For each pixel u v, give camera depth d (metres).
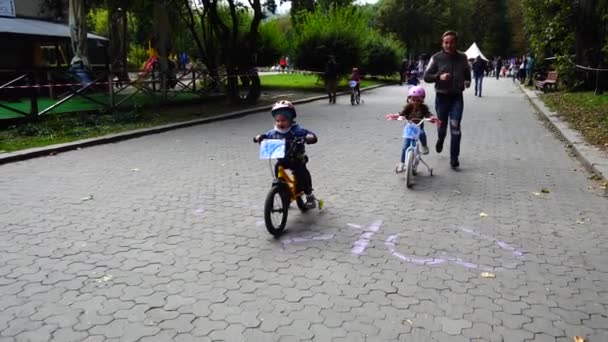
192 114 14.69
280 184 4.96
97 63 27.41
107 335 3.18
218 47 21.28
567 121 12.30
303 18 28.83
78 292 3.75
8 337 3.15
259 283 3.90
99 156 8.87
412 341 3.11
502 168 7.89
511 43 76.00
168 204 5.98
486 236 4.91
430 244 4.71
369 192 6.51
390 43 38.50
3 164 8.16
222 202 6.08
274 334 3.18
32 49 22.77
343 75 28.95
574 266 4.21
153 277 4.01
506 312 3.46
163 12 21.98
